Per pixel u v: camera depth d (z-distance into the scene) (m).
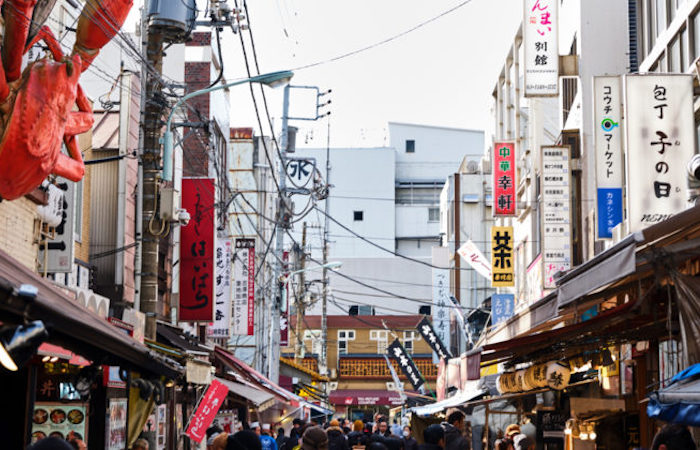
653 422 17.44
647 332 15.11
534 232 35.38
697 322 10.19
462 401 24.23
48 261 17.33
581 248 28.44
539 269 30.94
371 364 70.06
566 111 33.16
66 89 14.01
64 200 17.53
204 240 27.39
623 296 17.11
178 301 27.28
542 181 27.38
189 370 20.39
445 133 95.06
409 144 95.06
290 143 42.81
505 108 45.06
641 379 18.36
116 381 19.53
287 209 39.50
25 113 13.20
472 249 40.19
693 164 13.26
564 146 27.47
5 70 13.20
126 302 22.66
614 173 22.17
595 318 13.49
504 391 22.80
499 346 15.04
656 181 18.12
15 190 13.66
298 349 64.12
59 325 7.72
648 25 24.81
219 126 37.62
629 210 18.06
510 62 45.03
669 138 18.25
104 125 23.77
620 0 29.48
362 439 20.27
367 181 91.38
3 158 13.16
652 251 10.27
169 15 19.38
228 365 32.38
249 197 46.53
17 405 10.92
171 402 24.59
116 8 15.27
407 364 52.72
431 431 12.45
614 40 29.38
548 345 16.12
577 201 28.84
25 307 6.75
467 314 55.69
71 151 16.12
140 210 22.94
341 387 70.06
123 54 27.03
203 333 31.78
